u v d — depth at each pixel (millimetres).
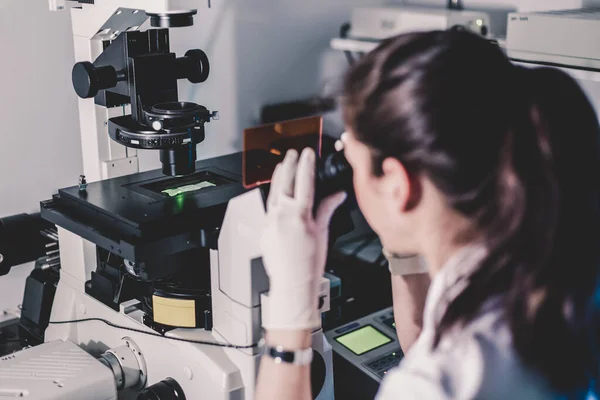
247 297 1181
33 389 1249
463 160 673
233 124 2074
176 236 1207
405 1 2209
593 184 704
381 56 726
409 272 1113
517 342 669
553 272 686
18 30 1673
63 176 1847
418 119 677
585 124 701
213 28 1944
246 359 1208
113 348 1402
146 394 1278
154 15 1200
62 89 1784
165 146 1290
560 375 681
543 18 1535
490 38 1807
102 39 1431
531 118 676
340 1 2195
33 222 1669
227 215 1177
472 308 692
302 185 891
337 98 835
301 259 880
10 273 1780
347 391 1526
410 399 672
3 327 1729
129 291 1417
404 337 1145
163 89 1358
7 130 1717
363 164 752
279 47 2100
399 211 734
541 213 677
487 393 654
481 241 707
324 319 1440
